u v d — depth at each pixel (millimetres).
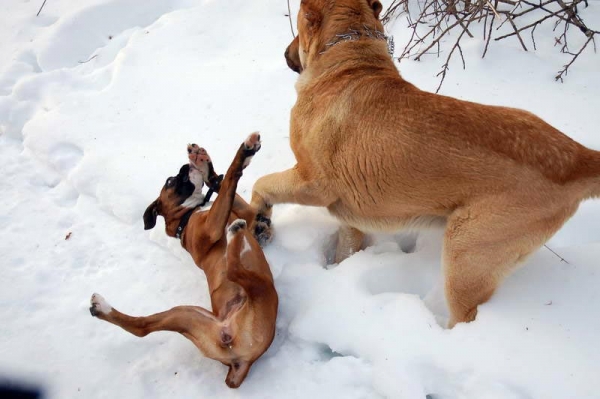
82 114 2414
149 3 2889
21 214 2154
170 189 1933
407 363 1641
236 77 2496
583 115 2162
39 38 2760
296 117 1874
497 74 2342
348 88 1782
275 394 1658
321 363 1707
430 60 2418
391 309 1745
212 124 2344
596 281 1723
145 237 2062
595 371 1569
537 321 1655
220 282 1769
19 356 1795
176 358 1764
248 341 1635
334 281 1834
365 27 1874
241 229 1656
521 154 1588
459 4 2635
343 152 1758
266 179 1944
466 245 1627
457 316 1704
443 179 1639
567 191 1583
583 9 2584
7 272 1991
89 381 1737
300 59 1997
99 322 1856
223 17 2770
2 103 2479
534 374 1582
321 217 2029
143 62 2605
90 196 2189
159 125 2367
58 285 1962
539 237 1614
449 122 1639
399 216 1783
